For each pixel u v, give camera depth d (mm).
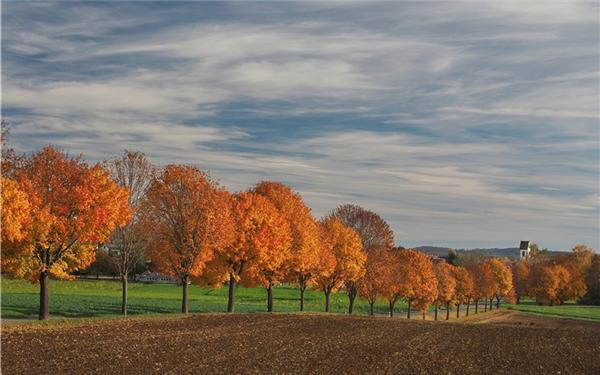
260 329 54688
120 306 84438
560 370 39875
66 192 47688
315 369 34406
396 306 145750
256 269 67312
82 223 47344
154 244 61094
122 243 60250
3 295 92250
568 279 184250
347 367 35938
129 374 29656
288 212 75625
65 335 41375
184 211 60312
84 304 83938
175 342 42125
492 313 146875
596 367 42312
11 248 46250
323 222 89812
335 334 55125
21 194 41219
